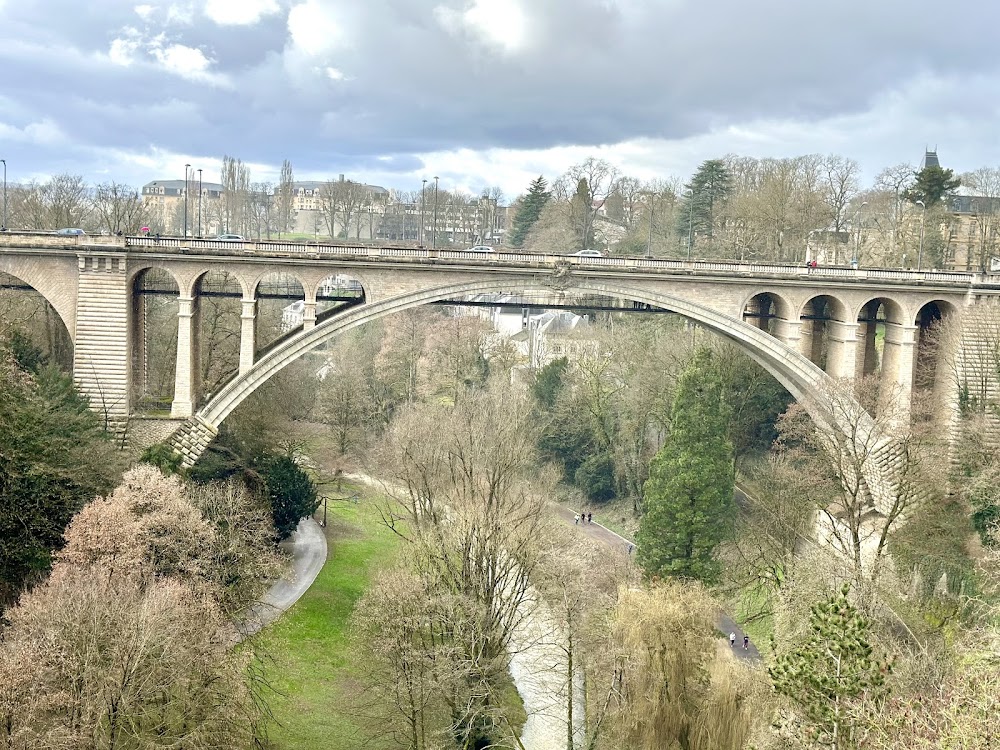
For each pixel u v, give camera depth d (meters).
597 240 160.00
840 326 81.75
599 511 98.69
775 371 82.25
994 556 56.38
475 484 65.94
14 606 43.50
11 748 32.47
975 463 71.81
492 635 51.94
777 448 88.75
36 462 50.25
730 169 157.25
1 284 79.75
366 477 98.94
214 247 71.00
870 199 144.25
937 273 80.81
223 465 72.38
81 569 41.53
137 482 48.78
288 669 57.12
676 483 70.06
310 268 72.56
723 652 52.31
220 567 50.78
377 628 53.81
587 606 51.88
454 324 125.31
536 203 168.00
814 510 76.56
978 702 27.59
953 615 53.44
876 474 74.19
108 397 69.94
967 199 142.62
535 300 161.12
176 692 37.81
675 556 70.12
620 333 109.06
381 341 129.12
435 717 51.22
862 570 60.78
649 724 48.53
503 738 52.72
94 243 69.00
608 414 101.62
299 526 82.69
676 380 91.06
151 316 98.19
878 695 31.44
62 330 88.50
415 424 74.12
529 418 94.69
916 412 74.56
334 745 50.75
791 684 32.78
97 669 35.22
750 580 70.38
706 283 77.88
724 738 47.31
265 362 72.38
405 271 74.00
